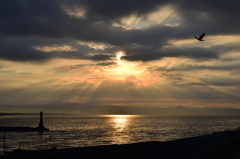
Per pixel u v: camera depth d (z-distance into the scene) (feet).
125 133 452.35
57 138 361.10
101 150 196.34
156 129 561.43
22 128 506.89
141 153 182.70
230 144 197.26
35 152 175.11
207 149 179.22
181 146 220.02
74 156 165.89
